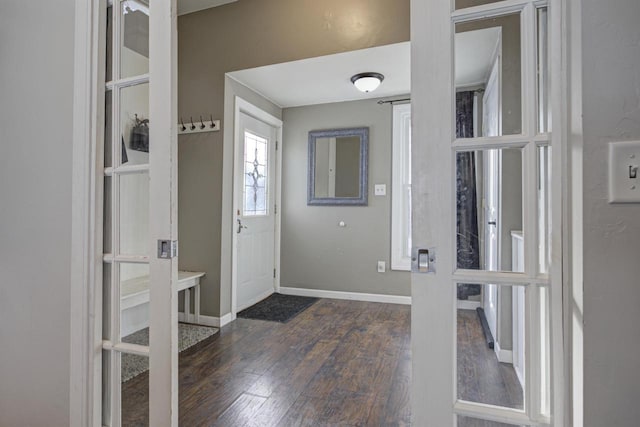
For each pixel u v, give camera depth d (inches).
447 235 38.1
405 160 153.9
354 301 157.0
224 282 128.3
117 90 54.6
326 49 112.3
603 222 30.6
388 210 155.2
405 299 152.8
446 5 38.2
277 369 92.0
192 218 130.1
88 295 53.7
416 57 39.0
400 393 79.8
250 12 122.1
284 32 117.8
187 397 78.2
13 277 59.0
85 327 53.7
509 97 38.0
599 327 30.6
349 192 160.4
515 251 37.8
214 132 127.4
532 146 36.8
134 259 52.8
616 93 30.4
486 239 38.3
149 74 51.2
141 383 53.1
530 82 37.0
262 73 127.3
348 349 105.0
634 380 29.9
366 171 157.6
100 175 54.7
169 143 50.1
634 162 29.8
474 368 38.4
